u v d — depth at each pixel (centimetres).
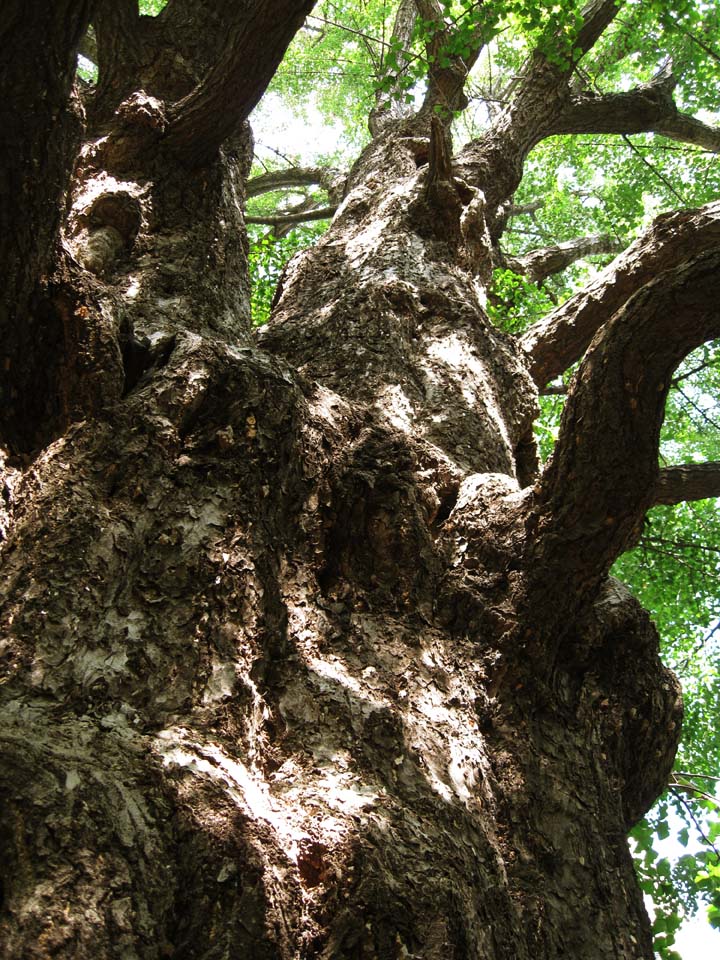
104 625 215
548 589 277
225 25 462
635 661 302
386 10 1003
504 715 269
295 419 284
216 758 197
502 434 379
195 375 268
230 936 169
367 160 592
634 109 741
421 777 228
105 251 358
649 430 255
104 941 160
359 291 420
